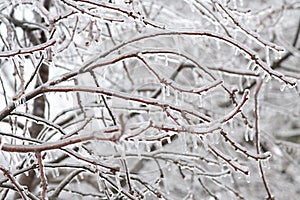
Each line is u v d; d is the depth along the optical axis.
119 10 2.98
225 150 5.77
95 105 3.71
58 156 4.93
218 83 3.03
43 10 3.15
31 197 3.20
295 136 7.76
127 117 3.77
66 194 5.82
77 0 2.95
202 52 5.87
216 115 5.76
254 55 3.17
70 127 4.90
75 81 3.62
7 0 3.50
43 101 5.05
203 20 5.56
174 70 5.27
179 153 4.25
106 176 3.38
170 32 3.01
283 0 6.18
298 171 7.23
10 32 3.69
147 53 3.03
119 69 5.70
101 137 2.50
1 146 2.59
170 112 2.88
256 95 3.41
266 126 7.42
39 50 2.88
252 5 6.59
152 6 5.06
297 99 7.08
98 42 3.37
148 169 5.86
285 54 6.23
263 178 3.34
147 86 5.59
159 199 3.85
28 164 3.67
